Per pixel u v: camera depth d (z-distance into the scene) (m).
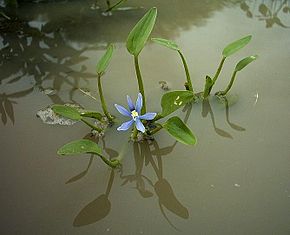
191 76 0.36
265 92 0.34
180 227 0.25
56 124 0.32
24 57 0.38
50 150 0.30
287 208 0.26
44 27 0.42
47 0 0.46
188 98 0.28
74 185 0.28
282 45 0.39
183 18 0.43
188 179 0.28
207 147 0.30
